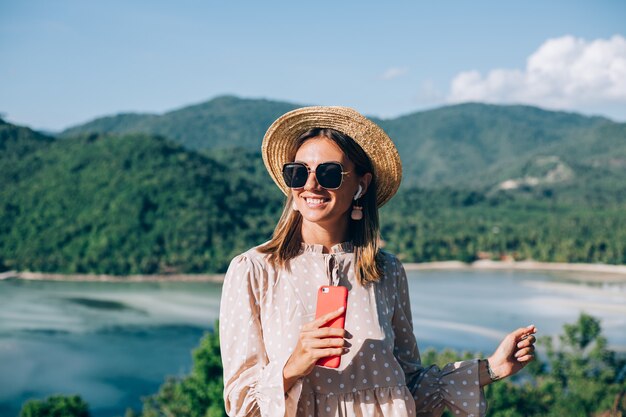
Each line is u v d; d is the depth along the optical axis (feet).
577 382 129.80
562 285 383.86
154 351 222.89
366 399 7.83
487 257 502.38
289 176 8.34
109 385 189.16
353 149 8.51
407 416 7.88
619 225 587.27
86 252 453.17
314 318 7.83
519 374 172.76
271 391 7.15
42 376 195.21
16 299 323.16
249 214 560.61
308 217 8.30
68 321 268.82
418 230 566.36
